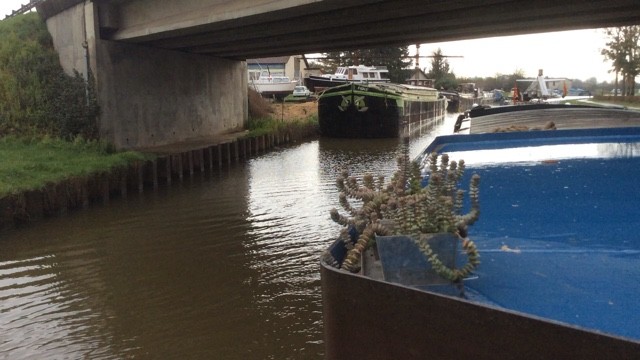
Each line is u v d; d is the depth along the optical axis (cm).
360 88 2745
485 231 292
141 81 1809
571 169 456
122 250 870
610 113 1033
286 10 1134
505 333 151
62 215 1120
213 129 2297
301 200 1250
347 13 1234
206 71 2225
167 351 527
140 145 1805
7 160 1227
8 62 1748
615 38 3262
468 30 1463
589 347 137
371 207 247
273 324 580
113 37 1669
